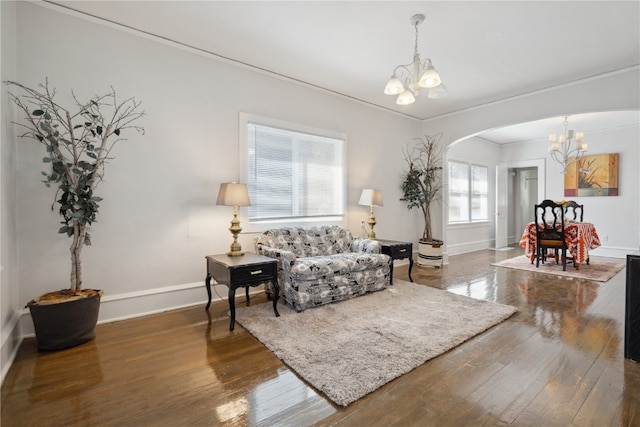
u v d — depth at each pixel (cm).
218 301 330
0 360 182
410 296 341
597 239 525
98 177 263
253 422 148
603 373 189
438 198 548
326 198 435
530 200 904
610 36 294
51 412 154
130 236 285
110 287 276
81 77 263
